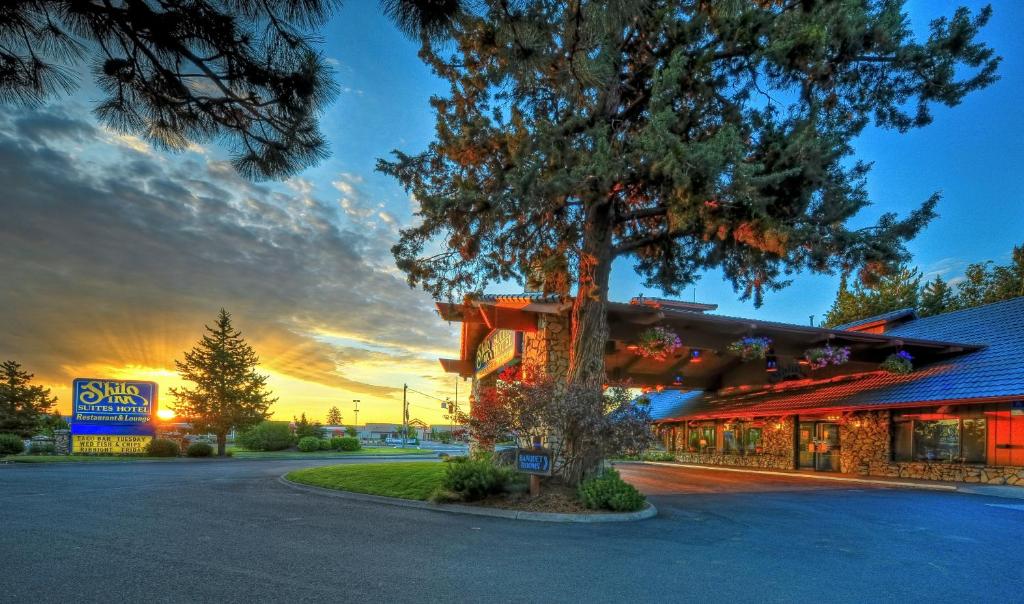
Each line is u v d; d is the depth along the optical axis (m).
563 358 14.00
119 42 4.00
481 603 4.79
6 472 18.19
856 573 6.04
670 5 10.20
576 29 6.25
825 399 21.03
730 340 17.36
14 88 3.91
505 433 11.28
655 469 24.00
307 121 4.44
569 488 11.09
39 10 3.72
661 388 26.16
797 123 11.02
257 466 23.67
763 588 5.43
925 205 11.31
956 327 21.58
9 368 45.97
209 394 34.44
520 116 11.31
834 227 11.19
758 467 24.81
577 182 10.09
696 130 11.41
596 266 12.38
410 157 12.13
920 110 11.69
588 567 6.14
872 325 24.86
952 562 6.57
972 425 16.45
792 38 10.04
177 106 4.37
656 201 12.56
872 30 10.46
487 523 9.06
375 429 115.00
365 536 7.70
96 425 28.58
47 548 6.61
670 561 6.50
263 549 6.71
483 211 10.47
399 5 3.88
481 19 4.90
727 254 13.00
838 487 15.68
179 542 7.05
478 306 14.21
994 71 11.05
